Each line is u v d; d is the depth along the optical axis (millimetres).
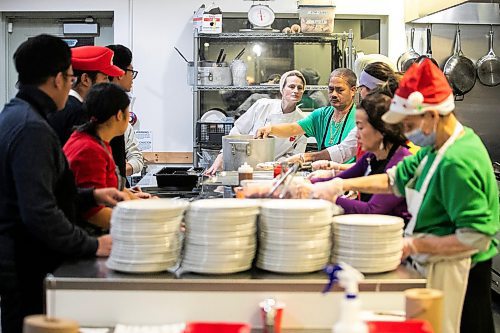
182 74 6832
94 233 2885
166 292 2137
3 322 2646
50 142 2496
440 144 2389
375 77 3551
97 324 2152
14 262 2568
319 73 6598
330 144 4625
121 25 6785
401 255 2322
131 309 2145
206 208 2172
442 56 6625
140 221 2172
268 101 5656
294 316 2139
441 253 2365
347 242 2244
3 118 2559
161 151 6883
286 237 2193
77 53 3463
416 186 2477
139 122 6863
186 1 6766
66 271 2252
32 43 2574
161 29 6789
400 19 6766
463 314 2648
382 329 1844
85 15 7004
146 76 6828
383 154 2861
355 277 1740
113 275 2193
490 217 2324
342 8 6758
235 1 6754
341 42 6496
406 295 1950
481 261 2605
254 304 2141
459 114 6523
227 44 6551
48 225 2420
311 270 2211
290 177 2879
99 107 2920
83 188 2832
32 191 2426
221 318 2143
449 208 2346
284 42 6547
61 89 2648
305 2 6191
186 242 2242
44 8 6754
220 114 6434
